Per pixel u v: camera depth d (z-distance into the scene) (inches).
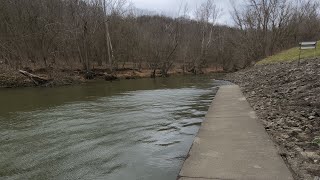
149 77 1589.6
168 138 329.4
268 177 180.2
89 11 1491.1
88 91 873.5
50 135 358.0
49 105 594.2
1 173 246.2
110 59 1562.5
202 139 268.2
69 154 286.5
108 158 270.8
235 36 2310.5
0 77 1052.5
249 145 242.8
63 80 1152.2
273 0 1879.9
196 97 668.7
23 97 746.2
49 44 1406.3
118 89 927.7
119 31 1769.2
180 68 2023.9
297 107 367.6
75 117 461.1
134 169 241.8
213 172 192.5
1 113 513.7
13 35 1307.8
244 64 2058.3
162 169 238.7
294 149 227.6
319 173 181.6
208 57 2272.4
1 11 1320.1
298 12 2237.9
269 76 774.5
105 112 498.0
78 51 1529.3
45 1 1461.6
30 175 240.5
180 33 2060.8
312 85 457.1
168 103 583.8
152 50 1833.2
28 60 1381.6
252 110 402.9
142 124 400.5
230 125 317.7
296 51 1209.4
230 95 584.4
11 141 338.0
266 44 1909.4
